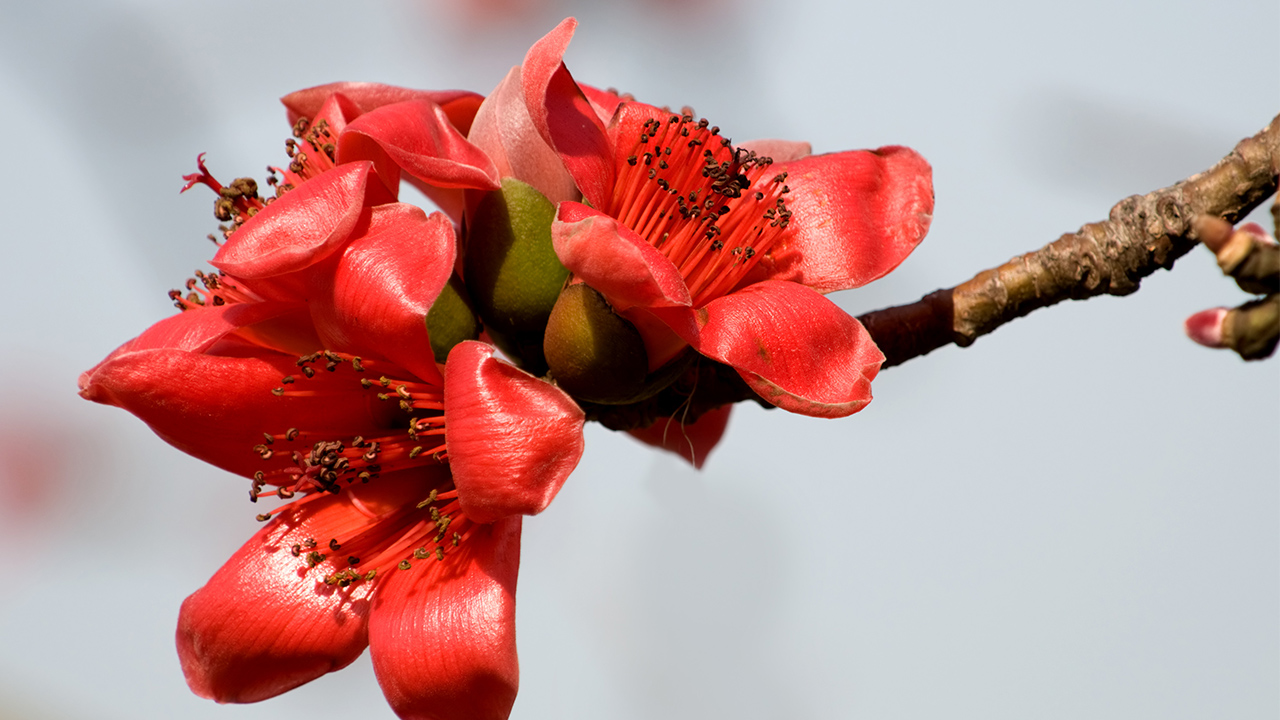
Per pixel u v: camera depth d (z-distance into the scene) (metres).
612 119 1.57
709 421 1.68
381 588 1.55
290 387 1.55
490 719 1.52
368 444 1.55
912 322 1.59
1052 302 1.58
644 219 1.55
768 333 1.52
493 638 1.52
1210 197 1.56
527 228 1.56
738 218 1.56
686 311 1.51
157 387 1.53
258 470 1.55
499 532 1.54
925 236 1.59
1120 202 1.57
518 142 1.57
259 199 1.58
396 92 1.60
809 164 1.60
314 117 1.62
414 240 1.52
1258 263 1.46
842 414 1.52
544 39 1.55
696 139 1.56
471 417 1.50
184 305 1.58
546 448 1.50
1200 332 1.47
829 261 1.58
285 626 1.55
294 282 1.53
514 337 1.57
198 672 1.55
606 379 1.54
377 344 1.53
